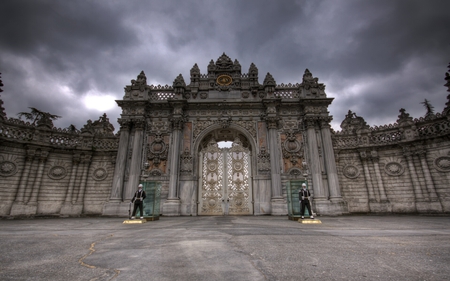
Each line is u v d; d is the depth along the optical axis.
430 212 19.88
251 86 25.42
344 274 3.52
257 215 21.09
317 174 21.72
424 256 4.61
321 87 25.11
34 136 22.64
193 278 3.35
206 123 24.44
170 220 15.48
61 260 4.38
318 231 8.60
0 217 19.81
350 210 22.56
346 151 24.20
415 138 21.56
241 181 23.08
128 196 21.39
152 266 3.97
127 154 23.06
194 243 6.10
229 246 5.68
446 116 20.28
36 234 8.12
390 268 3.81
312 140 22.88
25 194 21.19
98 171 24.48
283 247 5.56
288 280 3.25
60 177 23.30
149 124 24.47
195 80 26.03
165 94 25.69
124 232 8.59
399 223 12.16
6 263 4.16
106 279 3.30
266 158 22.92
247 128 24.25
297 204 15.35
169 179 22.25
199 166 23.77
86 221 15.57
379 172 22.75
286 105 24.48
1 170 20.75
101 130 29.05
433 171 20.50
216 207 22.45
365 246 5.65
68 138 24.34
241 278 3.34
